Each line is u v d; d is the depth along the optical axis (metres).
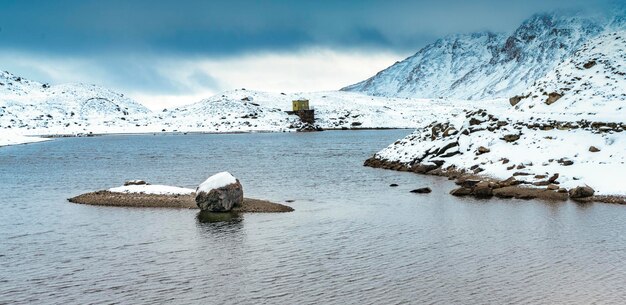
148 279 24.53
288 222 35.91
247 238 31.61
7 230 33.97
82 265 26.58
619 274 24.62
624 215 36.84
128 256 28.06
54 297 22.44
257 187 53.66
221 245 30.09
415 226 34.66
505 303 21.47
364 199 45.44
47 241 31.20
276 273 25.25
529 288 23.05
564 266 25.92
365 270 25.61
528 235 31.91
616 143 51.81
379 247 29.58
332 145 127.56
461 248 29.27
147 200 42.34
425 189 48.62
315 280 24.27
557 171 48.88
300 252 28.67
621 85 68.81
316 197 46.75
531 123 60.41
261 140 157.88
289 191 50.59
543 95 72.56
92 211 39.69
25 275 25.11
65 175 67.44
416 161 65.94
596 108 64.56
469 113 69.56
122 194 44.09
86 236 32.25
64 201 44.91
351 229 33.84
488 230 33.34
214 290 23.16
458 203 42.78
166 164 82.62
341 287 23.39
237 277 24.72
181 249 29.30
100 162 87.31
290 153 103.12
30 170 74.12
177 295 22.62
